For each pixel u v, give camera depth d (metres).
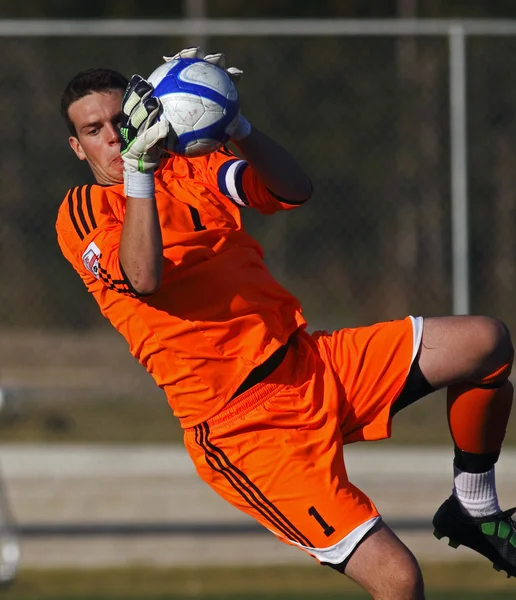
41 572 23.55
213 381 11.94
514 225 36.41
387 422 12.27
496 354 11.95
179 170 12.71
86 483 29.41
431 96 33.31
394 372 12.12
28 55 33.09
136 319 12.11
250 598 21.31
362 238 34.59
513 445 34.19
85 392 25.80
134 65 33.03
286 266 36.09
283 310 12.33
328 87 33.19
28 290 34.22
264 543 25.55
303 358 12.14
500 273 36.25
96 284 12.35
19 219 33.50
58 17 77.88
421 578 11.24
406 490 28.09
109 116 12.48
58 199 33.66
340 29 26.80
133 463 30.84
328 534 11.51
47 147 33.44
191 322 11.89
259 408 11.85
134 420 38.56
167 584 22.62
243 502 11.98
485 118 33.72
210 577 23.14
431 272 34.59
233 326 11.91
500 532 12.51
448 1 71.81
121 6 79.56
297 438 11.79
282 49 32.94
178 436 36.47
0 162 33.19
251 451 11.81
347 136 33.53
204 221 12.25
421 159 33.81
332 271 35.31
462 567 23.88
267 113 33.00
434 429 33.94
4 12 77.25
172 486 29.14
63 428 37.00
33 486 29.14
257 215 37.03
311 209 34.53
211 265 11.98
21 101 33.19
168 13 80.31
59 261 34.34
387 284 34.78
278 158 12.25
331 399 11.97
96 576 23.22
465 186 26.66
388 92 33.34
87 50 32.97
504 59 33.00
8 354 34.25
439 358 12.01
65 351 34.81
